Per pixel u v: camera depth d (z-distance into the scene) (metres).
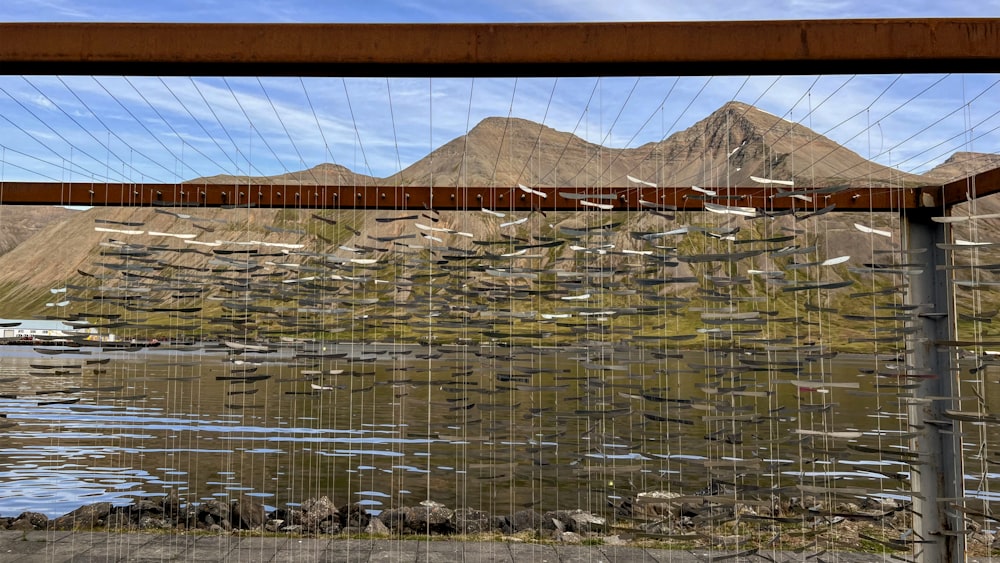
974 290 5.24
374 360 4.77
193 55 2.75
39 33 2.74
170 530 7.18
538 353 4.50
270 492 11.73
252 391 4.76
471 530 7.62
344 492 11.91
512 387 4.51
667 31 2.72
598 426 4.65
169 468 13.37
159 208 5.13
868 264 4.02
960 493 5.29
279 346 4.82
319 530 7.52
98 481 12.27
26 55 2.74
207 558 6.13
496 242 4.58
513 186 5.09
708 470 4.25
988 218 4.02
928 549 5.40
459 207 5.16
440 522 7.75
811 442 4.29
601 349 4.38
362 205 5.27
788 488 4.18
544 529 7.59
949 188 5.15
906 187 5.29
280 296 4.85
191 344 4.87
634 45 2.73
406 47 2.76
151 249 4.95
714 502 4.12
